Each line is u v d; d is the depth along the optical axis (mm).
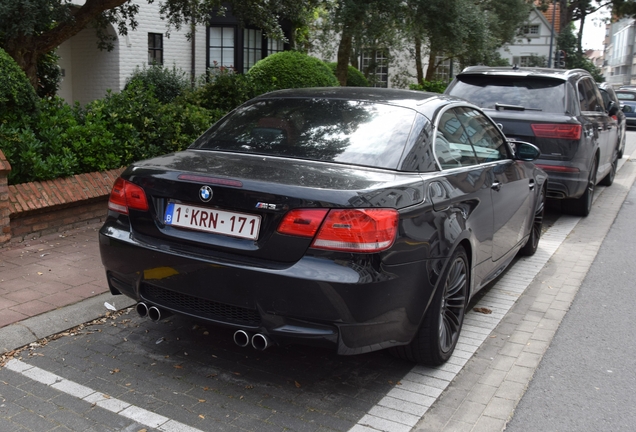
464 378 3930
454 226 3865
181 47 17578
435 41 14875
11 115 6543
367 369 3994
